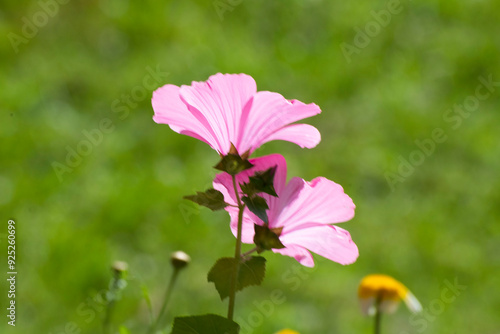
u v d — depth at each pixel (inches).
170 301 183.3
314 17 326.0
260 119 53.6
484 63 311.0
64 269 191.2
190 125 53.3
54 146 237.8
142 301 178.1
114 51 289.6
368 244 224.2
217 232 217.0
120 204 217.6
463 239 234.1
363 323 188.9
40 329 171.6
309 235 55.3
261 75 289.3
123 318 170.4
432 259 224.1
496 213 244.7
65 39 289.6
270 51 306.2
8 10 292.5
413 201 244.4
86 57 283.1
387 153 261.0
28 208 212.5
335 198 54.5
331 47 311.3
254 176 51.6
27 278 185.8
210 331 48.9
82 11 303.3
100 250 199.6
